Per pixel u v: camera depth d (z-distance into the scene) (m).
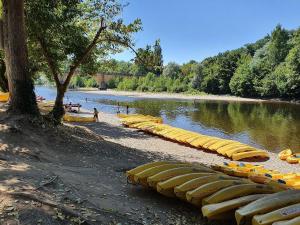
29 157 11.36
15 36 14.78
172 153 20.22
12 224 6.17
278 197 7.83
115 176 11.27
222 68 110.19
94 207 7.55
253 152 20.12
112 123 33.66
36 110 15.27
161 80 122.12
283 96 88.56
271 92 90.62
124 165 13.21
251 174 13.25
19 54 14.90
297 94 84.44
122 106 63.41
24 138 12.73
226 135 32.09
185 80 123.31
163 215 8.18
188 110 57.94
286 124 40.62
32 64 28.38
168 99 87.81
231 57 111.94
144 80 125.81
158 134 26.59
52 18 18.34
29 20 18.09
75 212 6.97
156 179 9.38
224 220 8.12
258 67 97.81
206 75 115.38
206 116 48.59
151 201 9.12
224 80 109.31
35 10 17.94
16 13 14.80
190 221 8.11
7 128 12.73
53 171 9.62
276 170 17.48
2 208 6.52
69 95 95.19
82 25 22.30
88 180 9.78
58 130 15.37
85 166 12.04
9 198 6.86
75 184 8.85
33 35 19.14
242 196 8.49
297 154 20.67
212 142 22.05
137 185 10.36
